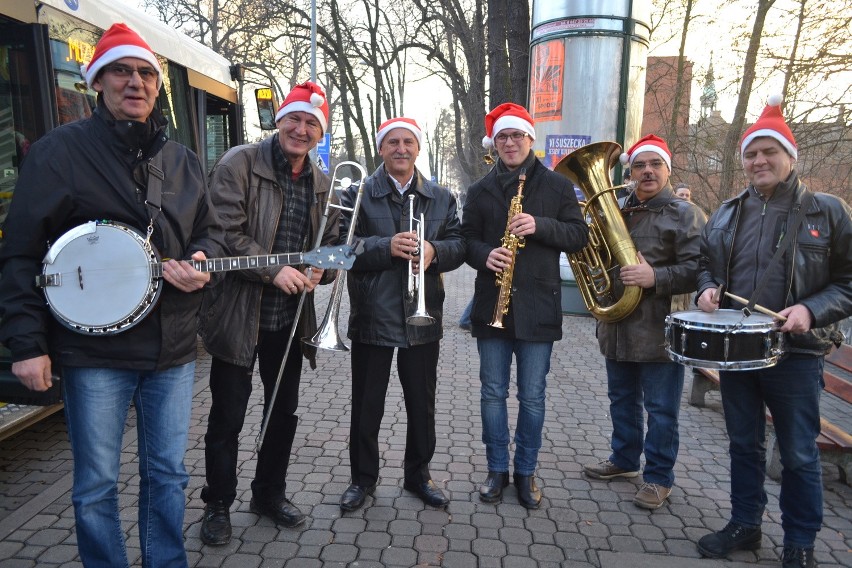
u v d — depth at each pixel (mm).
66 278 2195
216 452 3041
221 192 2893
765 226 2941
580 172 3889
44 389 2162
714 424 5023
